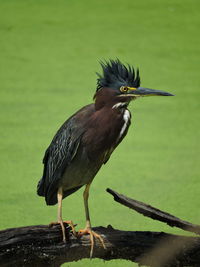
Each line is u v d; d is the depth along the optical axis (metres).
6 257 6.67
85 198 7.68
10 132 12.99
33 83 15.67
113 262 8.33
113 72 7.53
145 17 20.73
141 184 10.91
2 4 22.23
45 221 9.51
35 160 11.77
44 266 6.96
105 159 7.86
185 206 10.12
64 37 18.81
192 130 13.34
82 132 7.41
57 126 13.29
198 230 6.87
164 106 14.73
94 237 7.00
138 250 7.11
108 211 9.97
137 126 13.56
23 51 17.77
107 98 7.46
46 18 20.45
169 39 18.81
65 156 7.48
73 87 15.43
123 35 19.05
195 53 17.80
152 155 12.13
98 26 19.72
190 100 14.93
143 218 9.76
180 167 11.59
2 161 11.70
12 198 10.32
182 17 20.80
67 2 22.61
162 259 7.18
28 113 13.96
